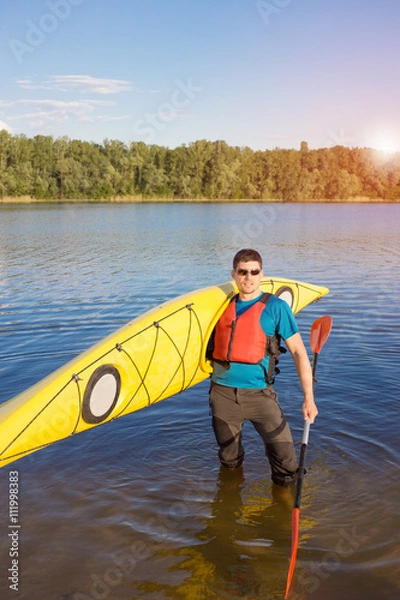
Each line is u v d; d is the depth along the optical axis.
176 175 77.44
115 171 73.38
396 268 13.30
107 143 73.94
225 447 3.72
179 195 78.19
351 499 3.43
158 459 3.99
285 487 3.61
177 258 16.16
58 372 3.62
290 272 12.85
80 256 16.64
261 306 3.41
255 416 3.52
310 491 3.53
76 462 3.96
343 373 5.54
